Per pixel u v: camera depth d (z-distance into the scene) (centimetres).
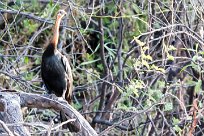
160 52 1373
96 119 1291
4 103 828
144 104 1278
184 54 1351
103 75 1354
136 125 1240
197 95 1297
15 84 1309
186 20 1255
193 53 1293
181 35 1353
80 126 837
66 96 1123
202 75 1271
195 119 896
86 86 1364
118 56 1314
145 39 1295
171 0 1269
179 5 1269
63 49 1340
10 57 1303
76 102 1377
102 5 1270
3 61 1366
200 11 1166
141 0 1364
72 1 1287
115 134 1348
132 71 1312
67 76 1107
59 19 1107
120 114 1277
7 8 1365
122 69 1288
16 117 822
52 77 1102
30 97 887
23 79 1219
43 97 880
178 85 1160
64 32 1327
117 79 1369
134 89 1057
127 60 1354
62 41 1334
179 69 1323
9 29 1283
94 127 1298
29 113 1182
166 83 1211
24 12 1295
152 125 1198
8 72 1213
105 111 1245
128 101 1266
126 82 1300
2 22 1354
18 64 1265
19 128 778
